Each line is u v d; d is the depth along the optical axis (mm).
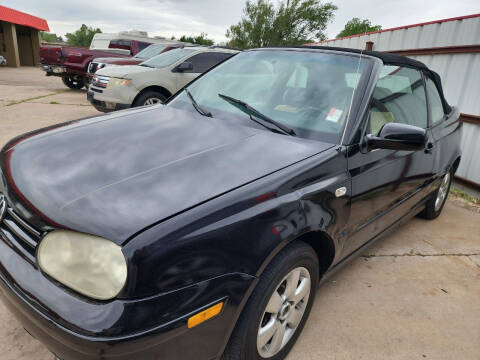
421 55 6695
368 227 2404
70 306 1232
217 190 1503
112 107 6672
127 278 1205
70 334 1192
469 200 4875
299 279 1875
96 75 6949
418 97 2988
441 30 6207
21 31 32781
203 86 2748
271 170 1694
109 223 1277
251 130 2115
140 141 1891
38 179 1556
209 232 1362
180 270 1285
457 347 2178
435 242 3498
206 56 7598
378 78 2357
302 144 1986
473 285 2836
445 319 2416
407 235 3602
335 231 1924
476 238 3652
